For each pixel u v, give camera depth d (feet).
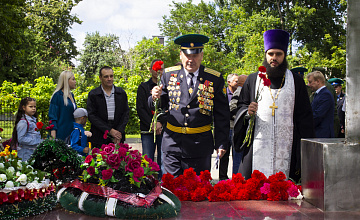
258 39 73.05
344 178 10.96
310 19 99.66
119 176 10.70
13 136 17.61
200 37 13.15
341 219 10.27
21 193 10.48
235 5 118.01
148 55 70.38
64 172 12.19
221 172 22.29
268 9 103.86
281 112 13.97
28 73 118.11
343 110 30.86
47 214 10.64
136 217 10.09
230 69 82.64
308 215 10.60
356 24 11.02
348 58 10.87
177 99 13.43
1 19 46.98
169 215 10.37
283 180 12.82
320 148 11.14
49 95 33.47
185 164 13.52
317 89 20.40
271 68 13.99
